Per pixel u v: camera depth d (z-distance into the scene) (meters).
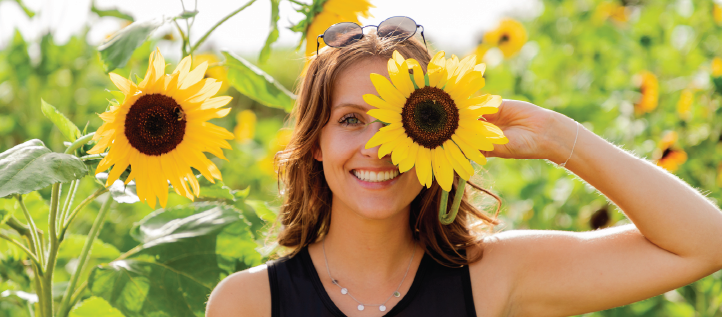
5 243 2.17
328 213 1.71
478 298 1.57
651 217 1.44
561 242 1.57
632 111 3.70
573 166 1.52
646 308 2.97
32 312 2.01
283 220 1.78
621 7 4.82
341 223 1.60
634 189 1.45
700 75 3.54
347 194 1.48
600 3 4.84
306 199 1.68
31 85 3.86
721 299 2.95
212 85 1.56
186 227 2.04
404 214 1.60
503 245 1.62
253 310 1.55
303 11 1.96
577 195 3.42
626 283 1.47
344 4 1.94
